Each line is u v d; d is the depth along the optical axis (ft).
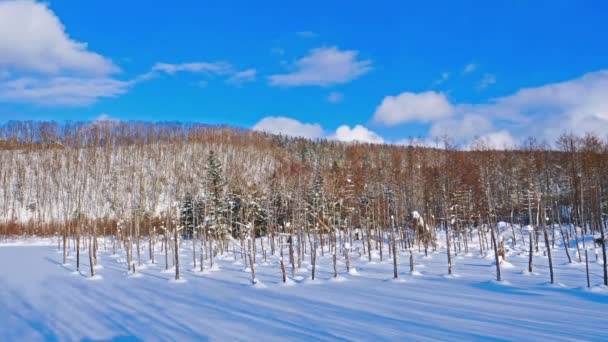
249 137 460.55
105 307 80.59
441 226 250.37
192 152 330.13
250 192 178.70
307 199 165.89
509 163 207.72
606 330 55.01
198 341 54.90
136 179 278.67
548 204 186.50
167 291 97.76
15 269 146.51
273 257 174.19
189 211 213.05
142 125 407.64
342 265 146.51
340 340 52.95
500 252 137.08
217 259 174.91
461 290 88.28
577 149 129.18
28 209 313.53
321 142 467.52
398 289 91.40
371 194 180.55
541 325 58.13
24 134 391.86
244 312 71.87
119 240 229.04
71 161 316.81
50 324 68.03
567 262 134.92
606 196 168.45
